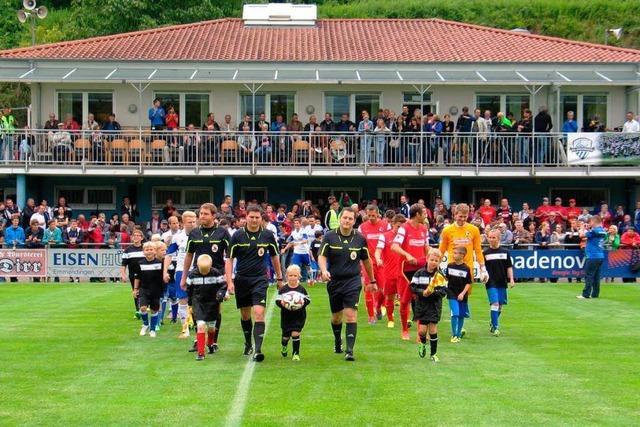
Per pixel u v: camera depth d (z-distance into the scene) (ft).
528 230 95.96
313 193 112.57
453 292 48.08
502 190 111.86
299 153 103.60
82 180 110.73
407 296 49.08
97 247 91.04
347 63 106.93
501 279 51.62
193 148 103.81
